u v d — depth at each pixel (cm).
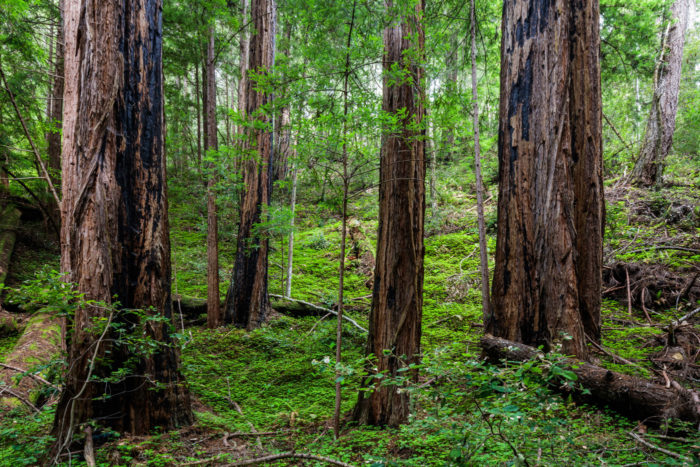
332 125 304
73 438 277
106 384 300
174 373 345
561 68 457
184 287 860
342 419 372
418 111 351
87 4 301
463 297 789
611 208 870
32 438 289
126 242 315
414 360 342
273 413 412
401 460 265
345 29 337
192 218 1141
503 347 448
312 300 810
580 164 493
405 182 342
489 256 920
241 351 594
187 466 275
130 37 317
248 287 693
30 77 733
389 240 344
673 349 458
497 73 787
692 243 736
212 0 607
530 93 473
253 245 681
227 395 455
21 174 973
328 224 1245
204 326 704
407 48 347
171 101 947
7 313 621
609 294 679
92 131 300
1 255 783
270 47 695
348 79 330
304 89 312
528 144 473
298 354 589
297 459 291
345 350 602
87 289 297
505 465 215
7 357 459
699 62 1362
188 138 1012
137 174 321
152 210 328
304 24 325
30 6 714
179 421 345
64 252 365
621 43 743
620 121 1142
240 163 690
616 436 295
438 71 353
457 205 1217
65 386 296
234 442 327
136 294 319
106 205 304
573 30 492
